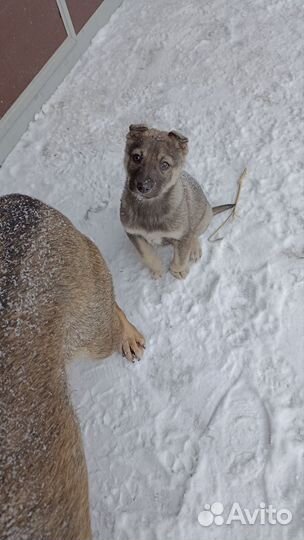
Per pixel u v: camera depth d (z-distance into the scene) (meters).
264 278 1.06
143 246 1.02
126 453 0.92
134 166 0.92
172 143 0.92
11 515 0.52
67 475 0.60
